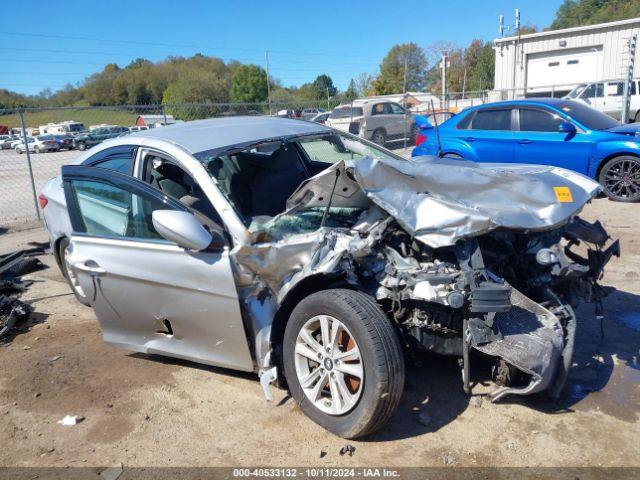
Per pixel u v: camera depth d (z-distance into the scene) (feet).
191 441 10.53
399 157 15.66
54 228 16.98
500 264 10.85
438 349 10.40
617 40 85.10
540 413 10.68
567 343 10.44
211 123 14.60
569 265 10.52
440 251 10.16
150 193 11.89
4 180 52.11
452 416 10.69
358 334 9.48
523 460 9.42
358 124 58.65
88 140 44.93
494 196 10.94
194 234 10.54
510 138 30.32
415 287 9.56
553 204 10.86
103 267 12.51
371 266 10.28
